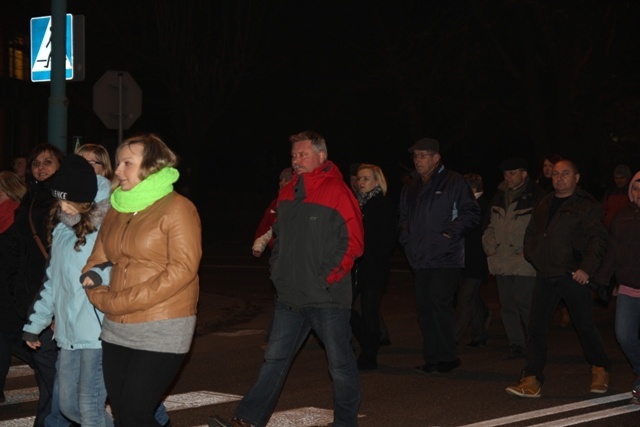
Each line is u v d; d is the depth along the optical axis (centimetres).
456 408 770
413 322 1312
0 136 3034
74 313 538
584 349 833
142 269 495
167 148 510
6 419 723
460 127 2958
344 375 638
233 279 1925
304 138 645
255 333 1200
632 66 2742
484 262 1059
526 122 2975
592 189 2986
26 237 648
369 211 927
